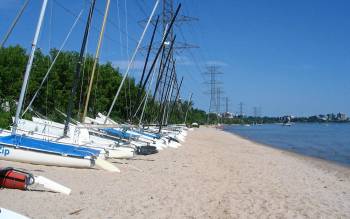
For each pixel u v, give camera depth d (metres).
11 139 20.31
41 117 31.12
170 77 57.28
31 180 14.74
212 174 23.94
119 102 62.78
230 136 87.69
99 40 27.45
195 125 128.62
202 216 14.22
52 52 51.88
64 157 20.67
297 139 85.62
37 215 12.30
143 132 42.50
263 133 121.56
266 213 15.31
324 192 20.78
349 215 15.99
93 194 15.70
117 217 13.09
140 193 16.81
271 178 24.17
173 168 25.33
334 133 123.81
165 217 13.67
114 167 21.73
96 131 31.56
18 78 44.38
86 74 46.31
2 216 9.22
